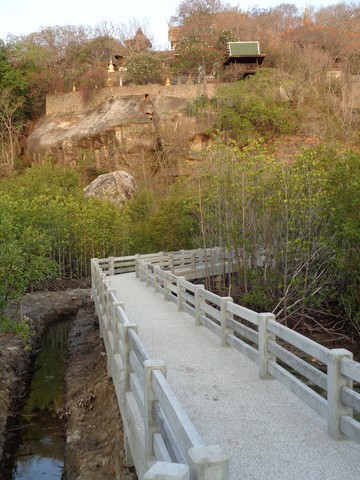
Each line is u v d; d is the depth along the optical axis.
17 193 32.31
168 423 4.43
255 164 17.42
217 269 21.94
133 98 43.06
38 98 50.03
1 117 47.00
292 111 38.09
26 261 15.41
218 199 18.78
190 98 41.91
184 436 3.57
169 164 39.66
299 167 15.91
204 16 53.69
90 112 44.81
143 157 40.59
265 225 17.11
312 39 51.84
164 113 40.53
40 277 16.33
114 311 9.36
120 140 40.78
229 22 52.84
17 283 13.21
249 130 36.91
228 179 18.16
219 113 38.53
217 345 9.54
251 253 17.98
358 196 13.73
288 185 15.89
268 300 16.28
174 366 8.16
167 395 4.23
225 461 2.88
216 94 40.06
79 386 11.60
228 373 7.76
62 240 27.50
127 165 40.94
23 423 10.19
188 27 52.88
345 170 14.90
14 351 14.59
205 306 10.91
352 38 51.38
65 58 52.56
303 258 15.88
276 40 49.88
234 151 18.83
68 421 9.95
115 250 29.09
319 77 44.06
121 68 47.81
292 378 6.60
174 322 11.75
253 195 17.31
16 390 12.02
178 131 39.75
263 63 47.56
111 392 10.13
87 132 41.56
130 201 34.81
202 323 11.31
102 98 45.03
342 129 33.81
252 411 6.20
